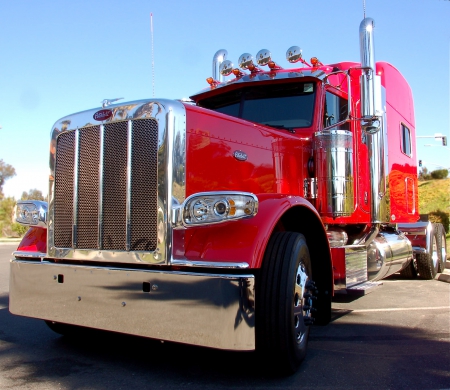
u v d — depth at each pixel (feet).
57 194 12.17
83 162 11.66
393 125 22.22
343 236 15.79
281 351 10.16
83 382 10.34
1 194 126.93
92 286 10.82
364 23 15.61
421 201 87.92
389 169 21.13
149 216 10.45
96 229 11.26
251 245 9.71
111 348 12.98
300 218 12.62
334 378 10.58
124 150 10.95
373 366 11.41
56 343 13.50
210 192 9.93
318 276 13.35
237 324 9.14
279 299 10.12
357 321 16.11
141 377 10.65
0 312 17.87
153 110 10.68
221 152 11.74
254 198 9.80
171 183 10.35
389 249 19.36
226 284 9.23
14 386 10.12
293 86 16.11
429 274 26.04
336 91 16.58
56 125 12.42
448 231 48.39
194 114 11.21
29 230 13.52
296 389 9.91
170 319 9.68
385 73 21.31
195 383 10.25
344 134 14.56
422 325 15.56
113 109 11.21
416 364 11.58
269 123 15.94
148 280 9.98
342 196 14.43
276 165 13.51
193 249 10.02
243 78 16.65
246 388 9.96
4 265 36.45
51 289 11.57
